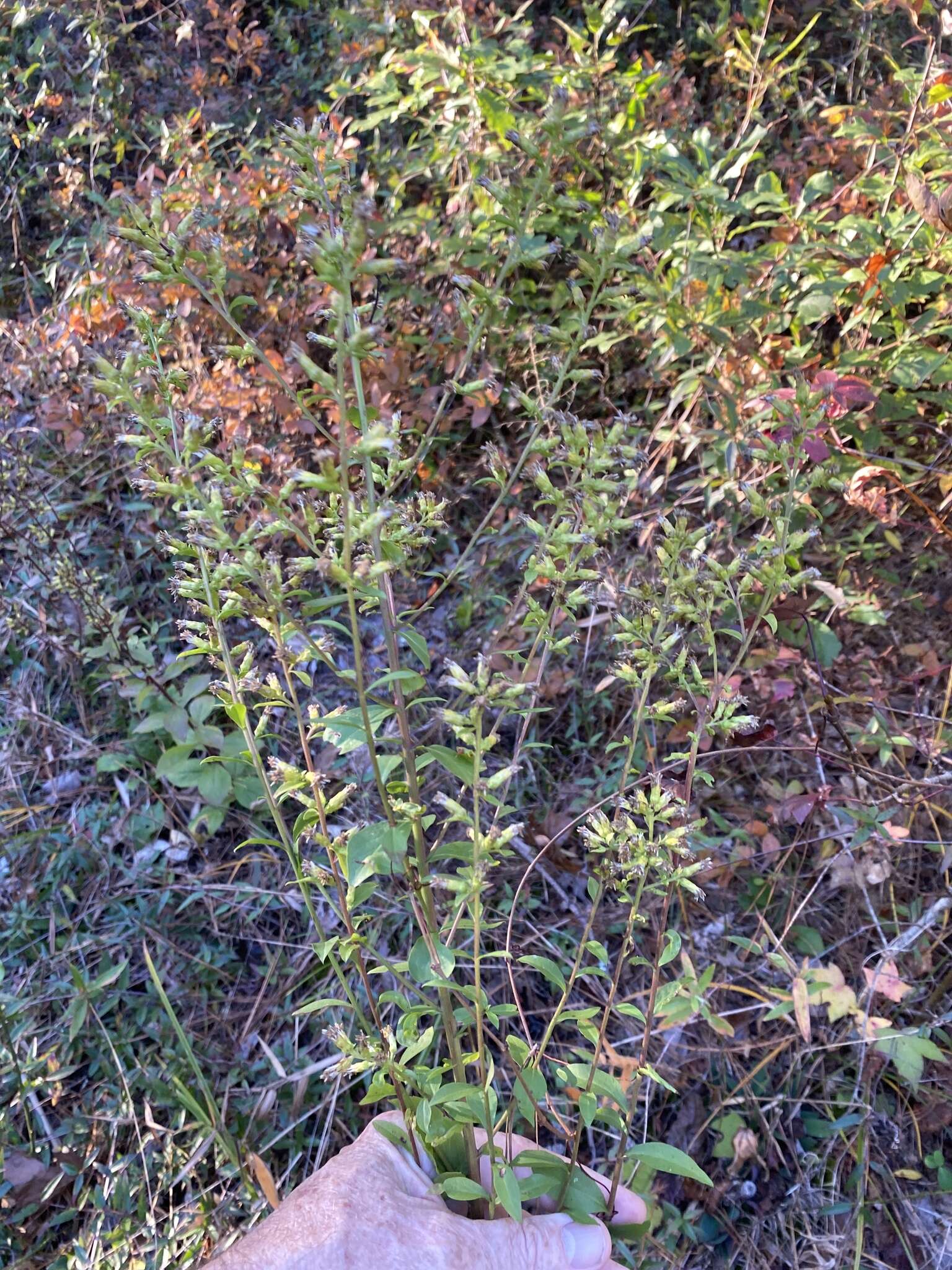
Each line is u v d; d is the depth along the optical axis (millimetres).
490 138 3340
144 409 1367
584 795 3041
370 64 4375
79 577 3449
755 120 3758
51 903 3254
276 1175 2701
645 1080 2715
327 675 3508
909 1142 2656
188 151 4172
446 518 3695
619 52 4281
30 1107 2857
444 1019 1479
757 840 2939
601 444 1440
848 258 2928
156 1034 2932
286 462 3209
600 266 1500
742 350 2973
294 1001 2986
